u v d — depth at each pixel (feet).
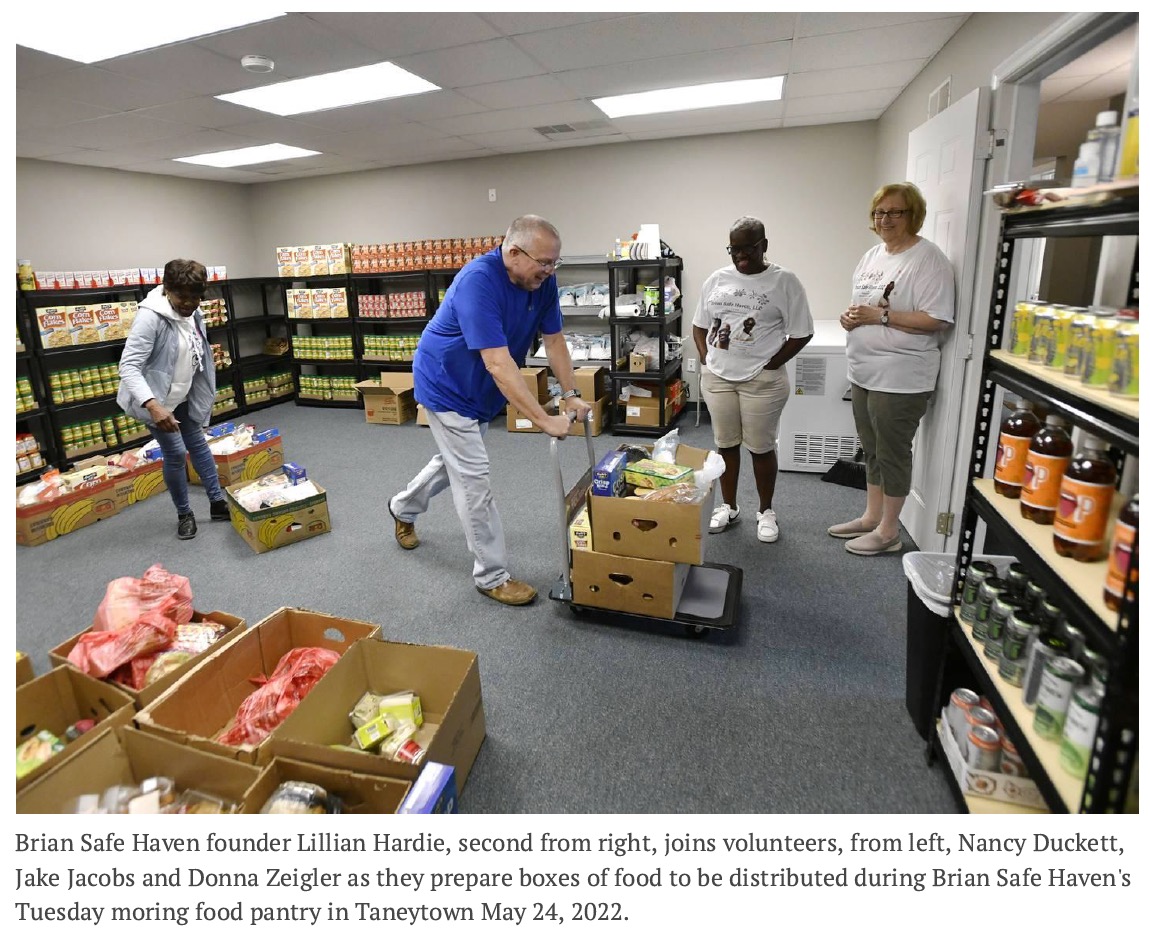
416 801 4.50
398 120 14.25
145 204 19.48
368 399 19.24
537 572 9.46
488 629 8.00
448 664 5.93
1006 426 4.83
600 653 7.41
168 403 10.69
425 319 20.10
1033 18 6.96
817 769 5.63
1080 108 12.12
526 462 14.88
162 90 11.32
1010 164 7.56
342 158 18.51
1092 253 10.13
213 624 6.88
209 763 4.91
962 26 9.38
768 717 6.29
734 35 9.71
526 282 7.48
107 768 5.05
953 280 8.19
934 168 9.04
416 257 19.86
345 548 10.55
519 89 12.17
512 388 7.30
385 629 8.07
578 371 17.07
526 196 19.36
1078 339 3.81
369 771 4.84
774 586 8.75
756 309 9.23
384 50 9.87
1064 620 4.34
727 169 17.29
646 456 8.55
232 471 13.55
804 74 11.76
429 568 9.72
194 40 9.16
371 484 13.79
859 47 10.34
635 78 11.64
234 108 12.73
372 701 6.02
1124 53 9.04
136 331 10.02
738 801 5.33
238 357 21.43
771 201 17.16
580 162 18.53
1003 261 4.76
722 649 7.39
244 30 8.87
